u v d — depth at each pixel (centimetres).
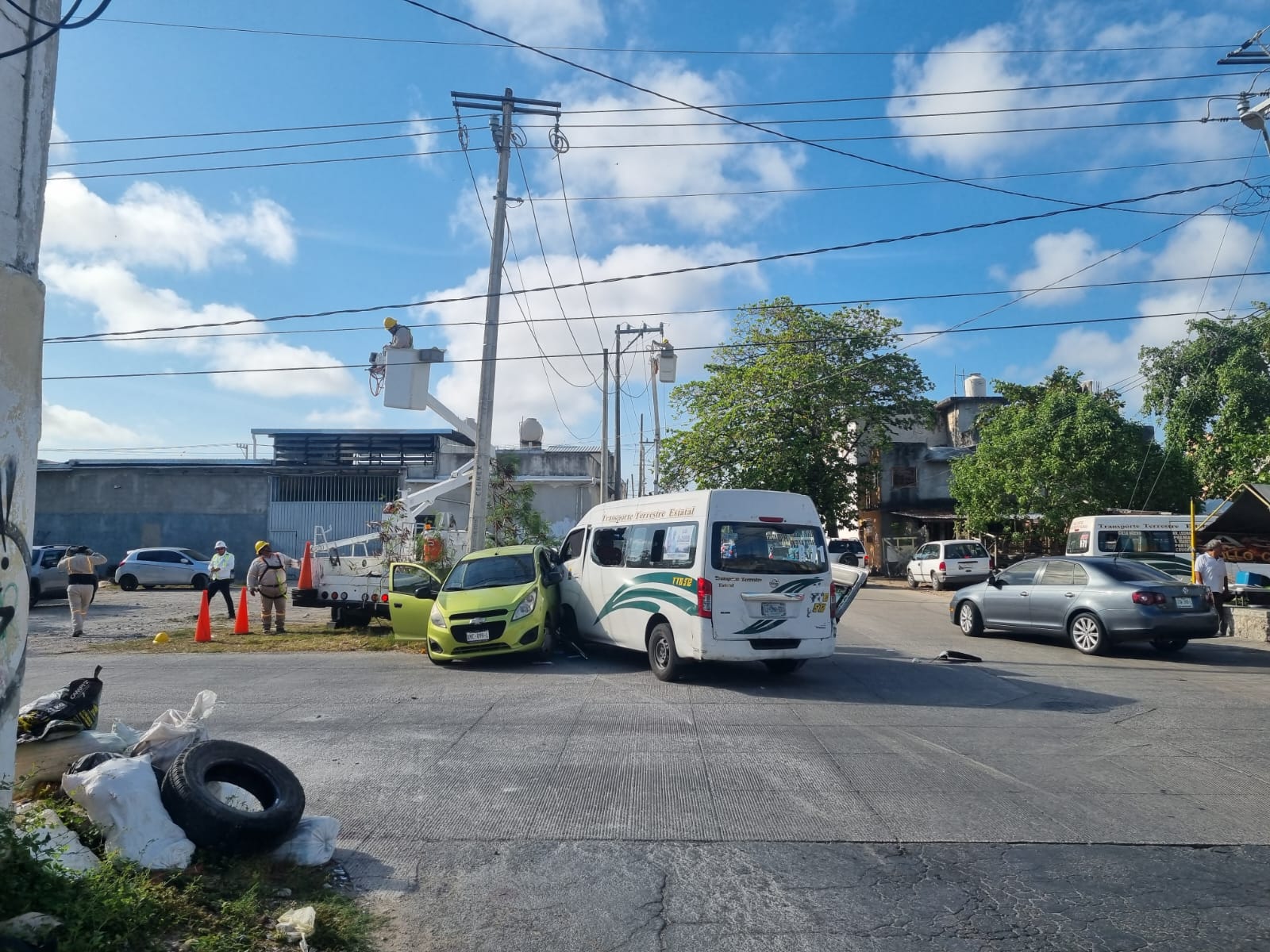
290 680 1158
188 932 419
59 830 465
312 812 615
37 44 492
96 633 1788
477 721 891
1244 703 990
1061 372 3481
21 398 484
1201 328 2812
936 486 4475
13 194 483
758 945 434
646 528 1241
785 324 3894
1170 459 2842
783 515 1159
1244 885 503
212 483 3903
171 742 559
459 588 1363
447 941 439
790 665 1198
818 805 632
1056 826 593
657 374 3259
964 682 1126
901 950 429
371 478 3897
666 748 783
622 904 479
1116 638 1364
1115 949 431
